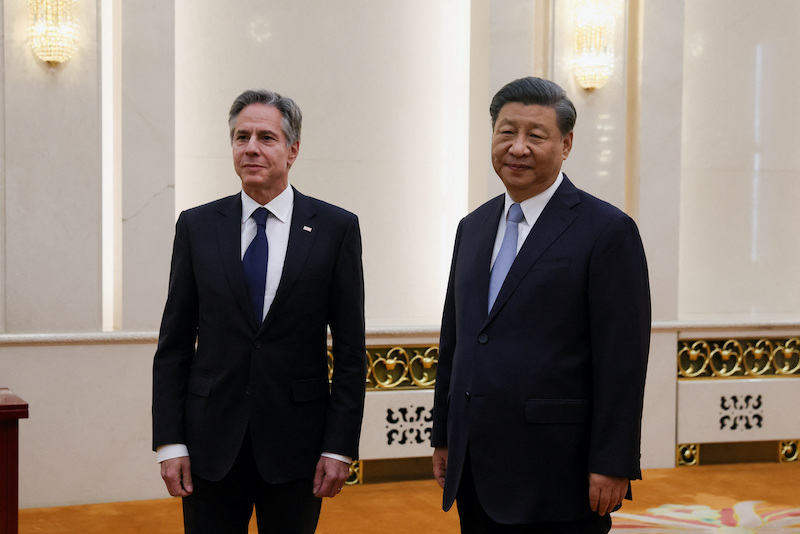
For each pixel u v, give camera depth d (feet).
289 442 8.10
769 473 18.94
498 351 7.69
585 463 7.57
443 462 8.82
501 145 7.84
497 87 18.71
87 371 16.29
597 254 7.57
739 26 21.85
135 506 16.20
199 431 8.11
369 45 20.10
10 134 16.26
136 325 17.02
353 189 20.07
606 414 7.38
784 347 20.13
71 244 16.63
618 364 7.41
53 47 16.20
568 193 7.96
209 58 19.07
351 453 8.24
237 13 19.24
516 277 7.74
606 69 18.95
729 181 21.93
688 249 21.76
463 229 8.79
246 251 8.37
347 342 8.48
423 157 20.49
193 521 8.17
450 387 8.18
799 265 22.15
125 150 16.92
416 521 15.14
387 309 20.36
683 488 17.51
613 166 19.36
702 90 21.68
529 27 18.93
